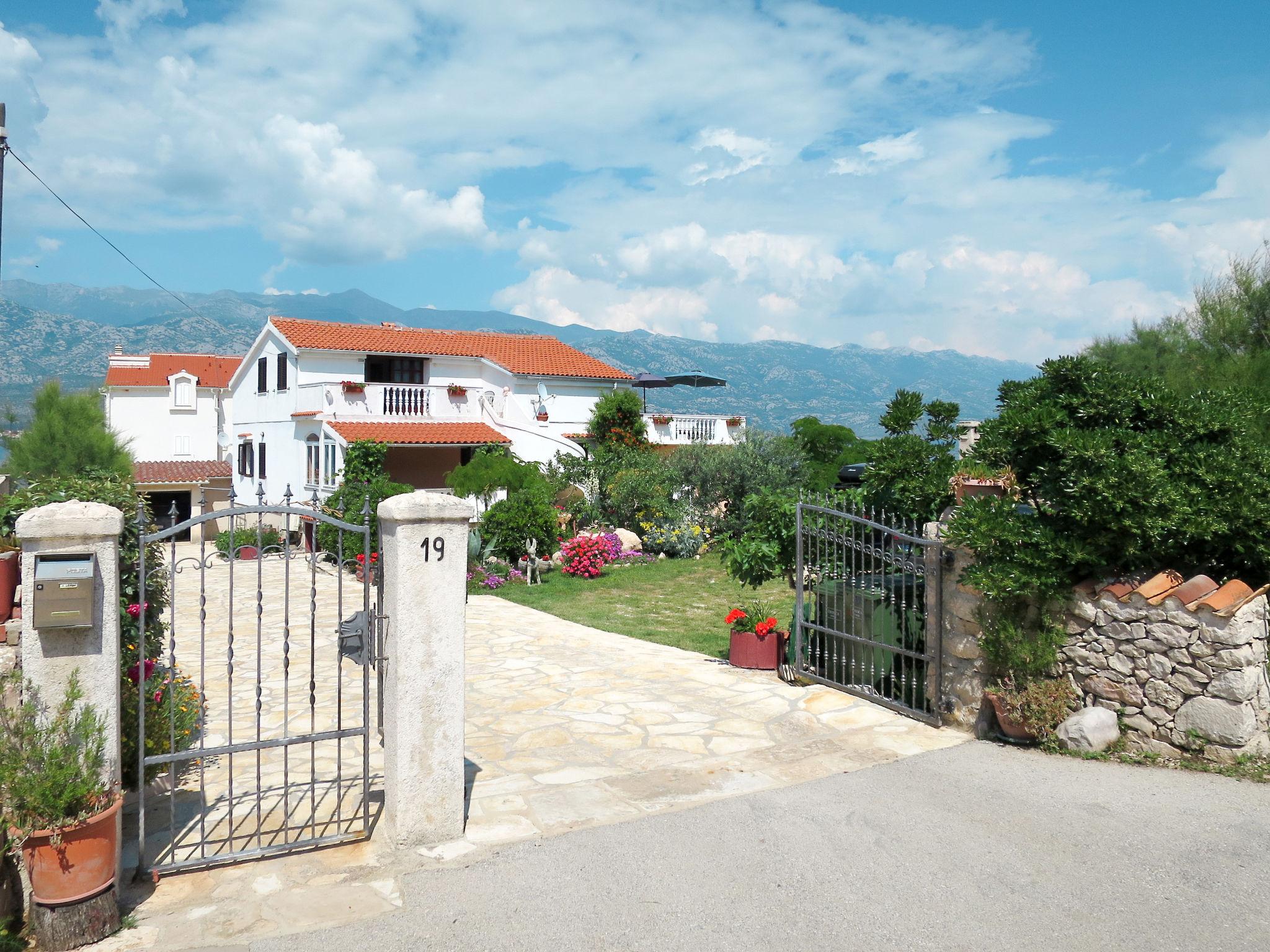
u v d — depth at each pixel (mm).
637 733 8148
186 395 44781
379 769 7203
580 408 35531
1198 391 8547
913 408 10234
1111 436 7469
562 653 12031
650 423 35938
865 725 8141
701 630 14484
